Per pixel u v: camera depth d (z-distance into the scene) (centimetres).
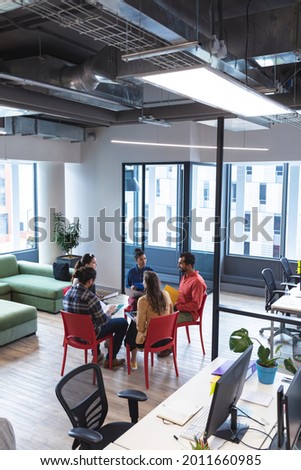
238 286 812
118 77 378
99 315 427
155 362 487
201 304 504
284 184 777
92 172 816
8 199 827
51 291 649
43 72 427
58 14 219
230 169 825
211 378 286
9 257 734
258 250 820
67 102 506
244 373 231
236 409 227
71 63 483
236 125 567
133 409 283
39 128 650
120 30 244
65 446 329
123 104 489
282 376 293
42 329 593
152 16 237
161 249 768
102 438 238
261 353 283
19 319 543
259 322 637
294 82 445
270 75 448
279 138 690
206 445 202
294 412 204
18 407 386
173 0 257
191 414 241
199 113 526
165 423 233
